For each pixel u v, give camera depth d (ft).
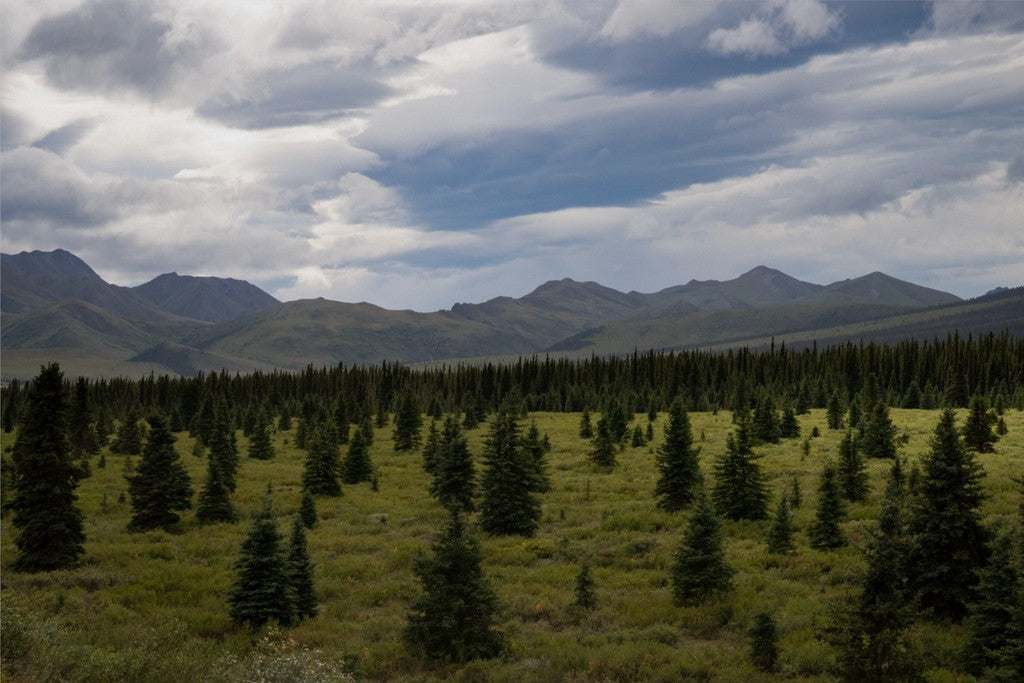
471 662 66.49
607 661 64.85
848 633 54.34
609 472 196.85
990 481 126.52
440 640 70.85
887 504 55.57
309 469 176.04
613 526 128.57
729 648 69.46
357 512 152.87
